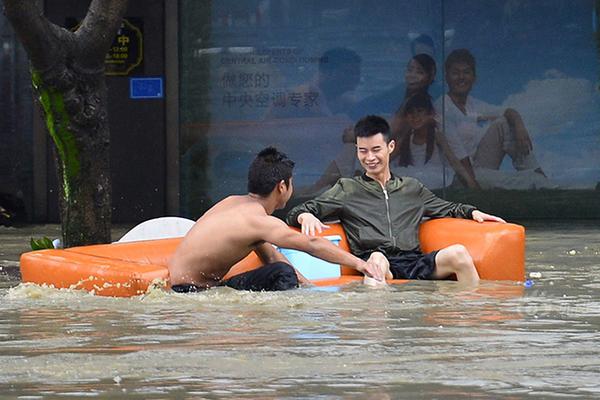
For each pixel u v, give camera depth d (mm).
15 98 47812
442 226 26922
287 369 15156
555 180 48906
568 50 48719
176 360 15836
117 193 48062
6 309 21141
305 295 22797
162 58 48031
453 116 48688
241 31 48219
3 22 47750
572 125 48812
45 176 47844
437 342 17281
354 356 16094
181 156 48250
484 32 48625
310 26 48375
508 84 48688
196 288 23328
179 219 27703
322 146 48469
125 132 48031
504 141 48688
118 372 15047
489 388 13961
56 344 17281
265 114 48375
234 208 23734
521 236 25938
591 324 19156
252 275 23859
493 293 23469
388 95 48625
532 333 18156
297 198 48469
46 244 30500
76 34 28406
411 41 48625
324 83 48469
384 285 24500
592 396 13523
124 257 24938
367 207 27031
